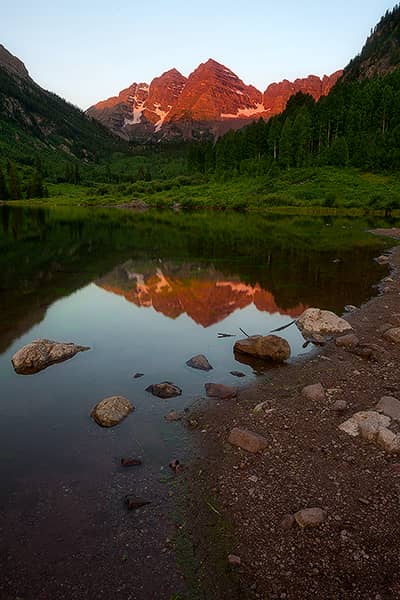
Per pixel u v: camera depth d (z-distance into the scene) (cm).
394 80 13925
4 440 929
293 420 996
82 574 601
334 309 2003
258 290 2405
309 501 734
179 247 4166
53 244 4322
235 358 1419
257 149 14325
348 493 750
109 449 894
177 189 13850
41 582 588
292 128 12350
